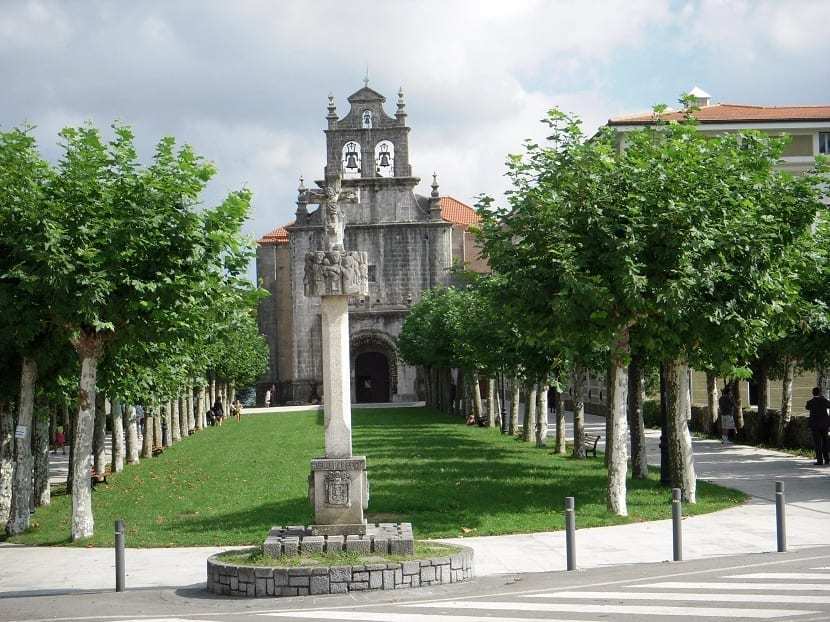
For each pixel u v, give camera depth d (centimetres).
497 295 2333
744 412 4309
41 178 2136
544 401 4259
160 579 1650
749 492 2572
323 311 1609
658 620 1145
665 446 2758
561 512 2278
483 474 3123
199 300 2248
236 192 2217
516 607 1261
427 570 1438
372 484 2878
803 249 2534
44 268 1992
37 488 2839
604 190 2200
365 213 8719
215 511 2469
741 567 1519
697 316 2181
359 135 8800
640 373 2969
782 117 5338
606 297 2089
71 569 1802
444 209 10944
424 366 7781
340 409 1595
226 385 7625
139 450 4756
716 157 2280
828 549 1677
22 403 2309
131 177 2134
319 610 1284
